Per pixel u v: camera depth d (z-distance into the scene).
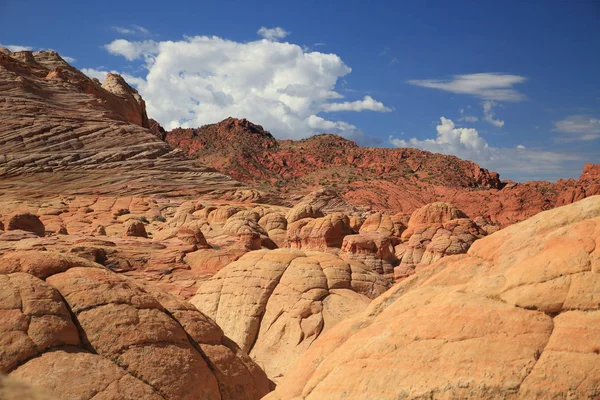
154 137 134.38
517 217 182.62
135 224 63.09
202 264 46.84
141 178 120.44
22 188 108.44
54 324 13.91
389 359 10.23
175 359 14.91
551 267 10.02
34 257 15.39
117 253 46.38
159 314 15.56
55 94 138.50
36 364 13.27
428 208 70.06
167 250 49.16
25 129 121.94
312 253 31.12
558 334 9.48
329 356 11.53
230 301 29.50
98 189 113.88
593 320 9.41
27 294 14.12
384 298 12.80
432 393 9.51
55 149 120.69
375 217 74.62
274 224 79.62
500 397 9.16
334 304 28.17
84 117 133.12
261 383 17.48
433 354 9.90
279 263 29.95
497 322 9.87
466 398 9.30
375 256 58.88
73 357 13.71
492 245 11.91
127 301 15.22
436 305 10.64
